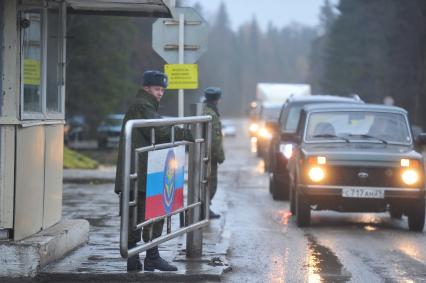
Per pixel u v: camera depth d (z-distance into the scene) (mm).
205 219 23906
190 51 30906
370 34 155500
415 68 147875
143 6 26266
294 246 28203
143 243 20312
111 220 33344
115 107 118812
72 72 105750
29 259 20969
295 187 35812
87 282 21016
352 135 35656
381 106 37250
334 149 33438
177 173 21781
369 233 32250
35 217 22766
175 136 21734
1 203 21016
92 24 102500
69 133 129875
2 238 21219
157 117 20641
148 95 20922
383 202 32469
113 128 125188
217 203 43219
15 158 21047
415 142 35312
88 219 33656
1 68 20969
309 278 22250
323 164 32469
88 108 114625
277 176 45062
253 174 68500
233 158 98812
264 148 76500
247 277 22281
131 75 130375
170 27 30859
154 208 20172
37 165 22812
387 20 144000
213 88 34000
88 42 104000
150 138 19859
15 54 21016
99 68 110000
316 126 36094
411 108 157875
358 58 162125
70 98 110000
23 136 21516
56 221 25188
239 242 28969
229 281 21688
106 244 26281
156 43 30953
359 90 165500
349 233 32094
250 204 43469
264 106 96938
